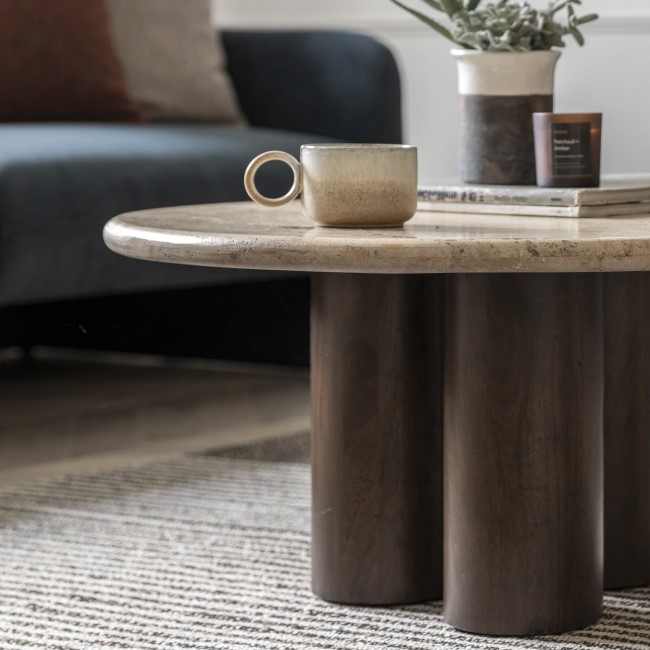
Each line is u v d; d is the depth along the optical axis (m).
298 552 1.83
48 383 3.12
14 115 2.93
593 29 3.48
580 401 1.47
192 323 3.06
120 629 1.54
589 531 1.50
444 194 1.68
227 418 2.73
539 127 1.66
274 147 2.78
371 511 1.60
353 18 3.77
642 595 1.63
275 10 3.87
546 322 1.45
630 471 1.64
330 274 1.58
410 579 1.61
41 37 2.94
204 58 3.26
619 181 1.76
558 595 1.49
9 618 1.59
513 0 3.42
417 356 1.59
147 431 2.62
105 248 2.43
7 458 2.42
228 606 1.62
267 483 2.20
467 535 1.50
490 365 1.46
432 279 1.58
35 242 2.32
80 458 2.42
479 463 1.47
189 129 2.83
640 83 3.46
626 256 1.26
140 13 3.24
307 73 3.18
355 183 1.41
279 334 3.00
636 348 1.63
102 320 3.16
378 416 1.59
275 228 1.43
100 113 3.01
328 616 1.58
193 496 2.13
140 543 1.88
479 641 1.48
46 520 2.00
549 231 1.36
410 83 3.73
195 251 1.34
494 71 1.75
